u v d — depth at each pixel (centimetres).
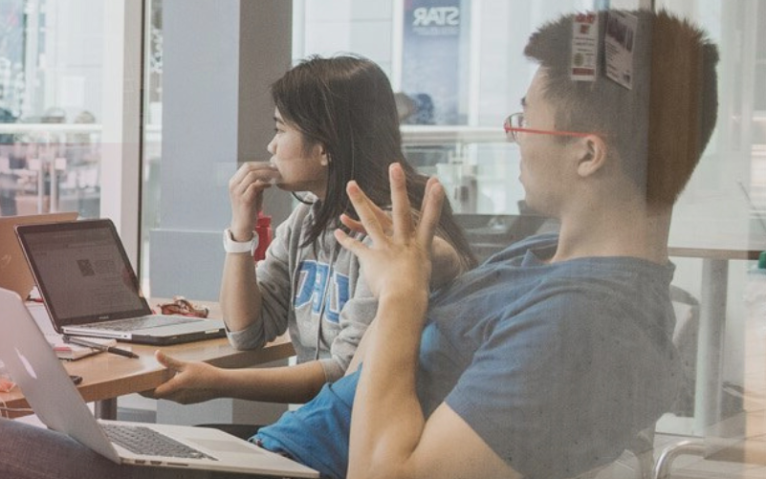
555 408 189
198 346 243
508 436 186
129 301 269
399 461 184
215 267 308
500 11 216
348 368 213
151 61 373
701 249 212
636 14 208
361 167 227
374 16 232
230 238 243
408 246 200
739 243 212
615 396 195
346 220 208
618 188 204
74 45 396
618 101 206
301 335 234
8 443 183
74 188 380
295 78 239
